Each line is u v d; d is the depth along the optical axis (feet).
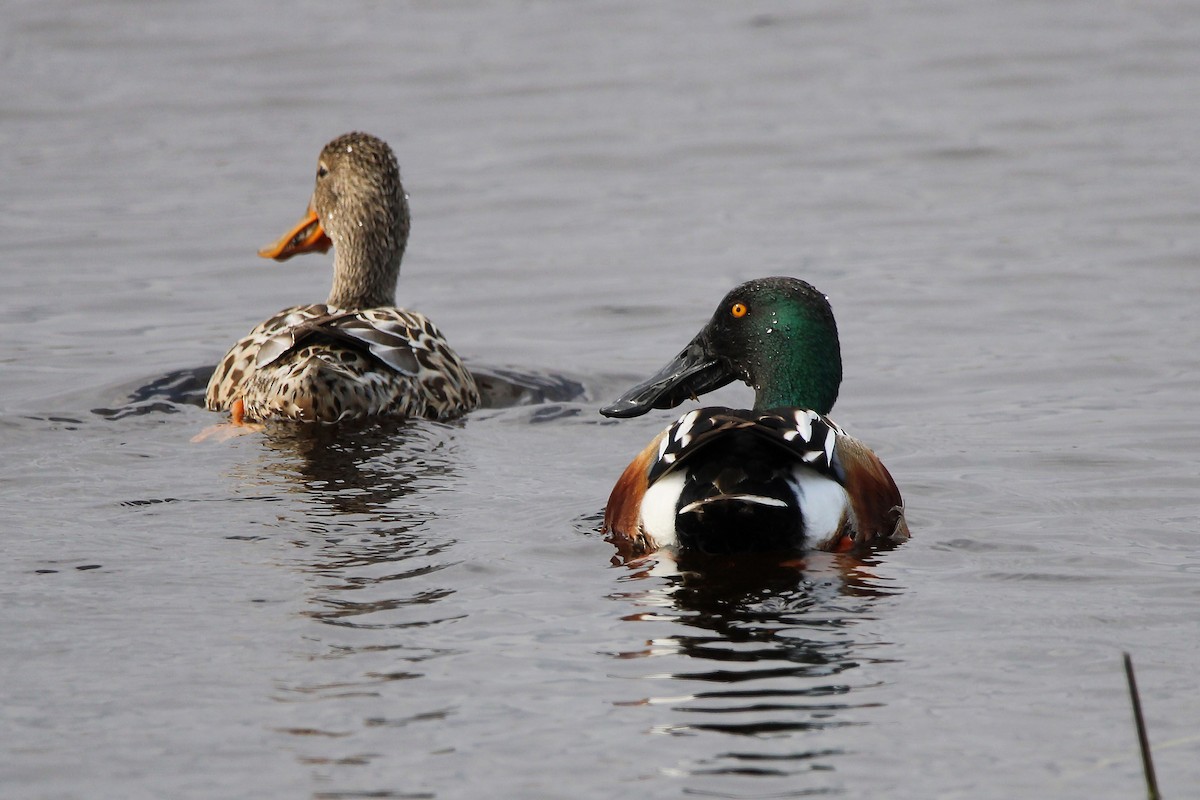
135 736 23.48
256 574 30.81
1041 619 28.12
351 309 50.26
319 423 44.19
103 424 44.42
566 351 56.08
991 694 24.79
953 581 30.40
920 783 21.90
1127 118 90.63
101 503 35.88
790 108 95.04
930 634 27.37
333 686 25.22
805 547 32.14
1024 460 40.86
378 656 26.43
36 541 32.89
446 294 64.13
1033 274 63.72
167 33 113.09
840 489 32.68
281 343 45.65
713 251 69.26
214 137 89.25
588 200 78.48
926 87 98.94
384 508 35.88
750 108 95.09
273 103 96.07
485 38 113.19
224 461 40.06
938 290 62.03
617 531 33.94
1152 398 47.21
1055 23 114.62
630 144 88.02
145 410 46.47
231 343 56.49
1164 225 70.33
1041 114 92.17
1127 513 35.63
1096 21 114.93
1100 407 46.47
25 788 21.90
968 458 41.19
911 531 34.06
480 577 30.73
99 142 88.02
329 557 31.96
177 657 26.43
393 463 40.27
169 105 95.35
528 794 21.65
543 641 27.12
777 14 119.75
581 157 85.81
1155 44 107.45
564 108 95.55
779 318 38.86
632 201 78.13
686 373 40.04
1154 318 57.00
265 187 79.77
